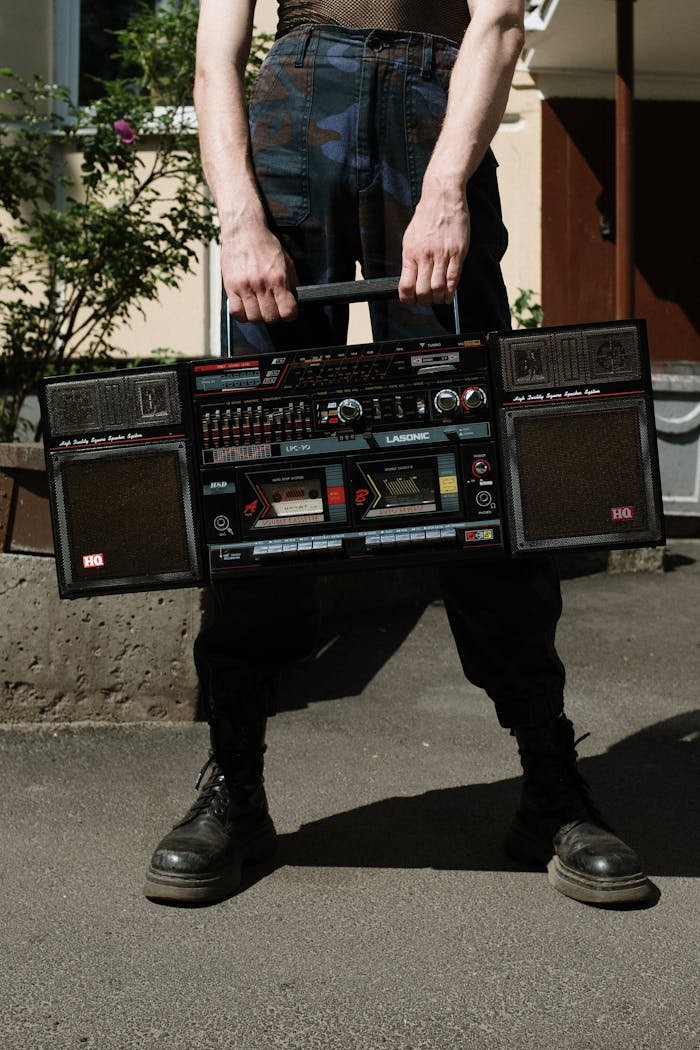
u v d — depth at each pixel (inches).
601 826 72.0
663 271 232.8
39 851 78.2
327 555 63.6
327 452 63.4
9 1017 57.5
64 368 168.1
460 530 63.2
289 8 72.2
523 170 226.2
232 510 64.1
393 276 69.0
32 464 104.0
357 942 65.1
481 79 65.4
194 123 174.1
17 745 100.4
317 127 68.5
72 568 65.2
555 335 62.6
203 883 69.8
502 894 71.0
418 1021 56.8
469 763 95.1
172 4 173.2
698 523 193.6
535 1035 55.5
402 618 144.6
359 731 103.2
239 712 74.4
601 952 63.6
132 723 106.4
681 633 138.2
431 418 62.9
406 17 69.3
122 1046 54.9
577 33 205.6
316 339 70.5
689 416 188.2
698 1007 57.9
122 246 159.8
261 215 66.4
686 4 191.8
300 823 82.9
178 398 63.9
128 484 64.6
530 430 62.8
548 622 71.9
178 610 105.2
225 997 59.2
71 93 218.2
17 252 162.7
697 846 78.4
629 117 192.2
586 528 63.1
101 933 66.5
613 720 107.3
